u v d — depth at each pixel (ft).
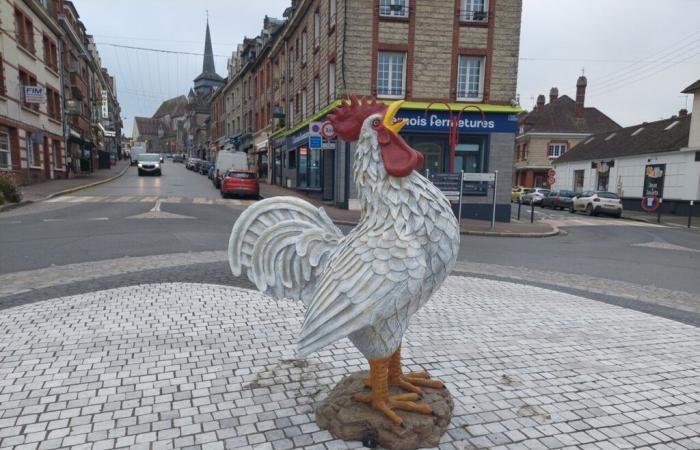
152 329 16.51
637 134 107.55
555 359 14.78
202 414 11.06
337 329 8.55
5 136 71.15
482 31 60.95
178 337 15.81
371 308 8.41
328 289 8.73
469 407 11.61
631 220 78.02
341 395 10.88
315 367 13.71
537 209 102.01
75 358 13.97
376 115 8.93
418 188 8.85
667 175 89.30
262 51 115.14
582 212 88.53
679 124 95.30
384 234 8.66
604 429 10.80
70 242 33.63
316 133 62.64
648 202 87.35
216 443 9.89
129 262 27.68
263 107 121.60
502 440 10.21
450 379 13.15
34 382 12.42
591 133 148.77
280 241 9.55
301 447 9.76
